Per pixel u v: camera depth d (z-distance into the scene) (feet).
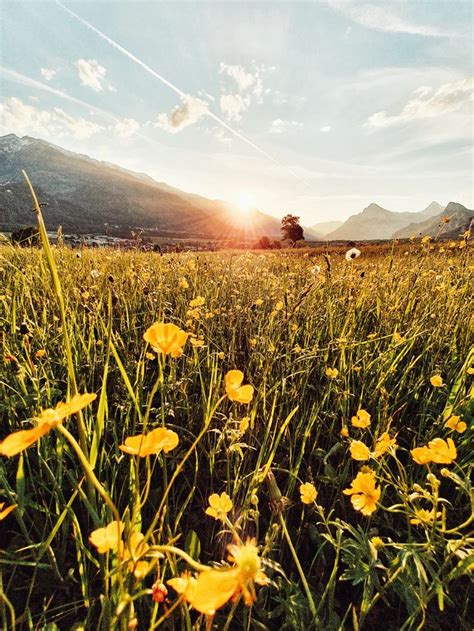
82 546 0.78
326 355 1.65
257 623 0.77
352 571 0.82
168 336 0.51
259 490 1.11
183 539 1.01
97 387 1.50
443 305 2.18
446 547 0.72
